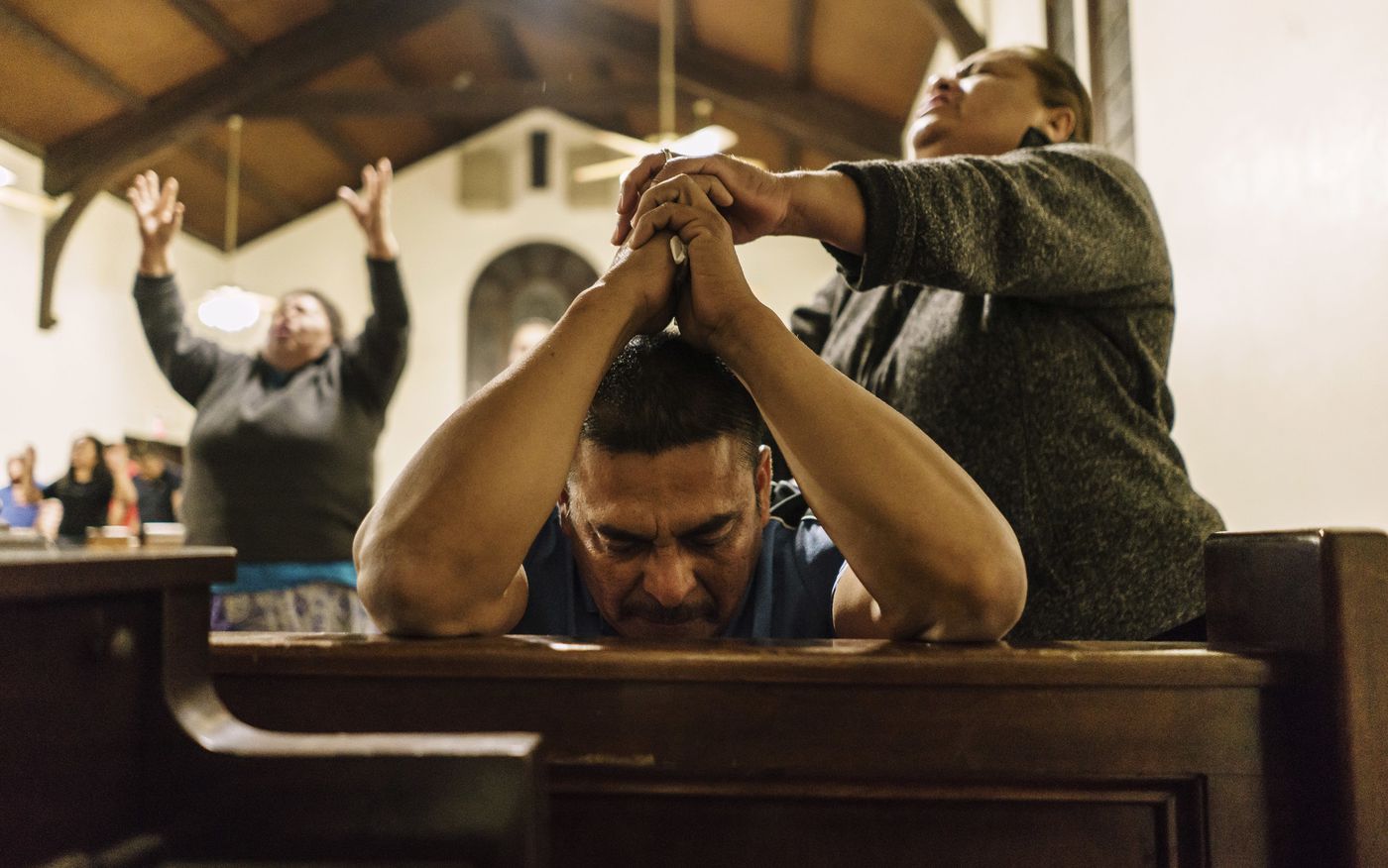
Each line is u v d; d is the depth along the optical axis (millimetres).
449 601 775
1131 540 1198
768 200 947
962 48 5422
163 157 8094
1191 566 1206
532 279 10328
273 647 656
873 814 649
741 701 641
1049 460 1216
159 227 2863
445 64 9477
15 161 7191
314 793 480
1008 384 1223
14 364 7137
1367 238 1918
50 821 450
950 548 778
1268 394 2361
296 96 8180
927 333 1303
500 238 10359
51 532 5582
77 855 460
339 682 655
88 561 456
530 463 794
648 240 941
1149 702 647
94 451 5820
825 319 1585
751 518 942
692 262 917
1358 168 1944
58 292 7578
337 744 485
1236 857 647
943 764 638
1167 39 2930
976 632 793
